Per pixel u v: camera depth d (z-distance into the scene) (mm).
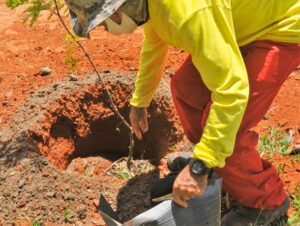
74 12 1905
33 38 4801
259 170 2350
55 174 2902
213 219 2180
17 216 2633
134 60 4312
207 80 1848
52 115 3402
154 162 3750
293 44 2100
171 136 3459
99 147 3896
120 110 3711
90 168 3592
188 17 1688
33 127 3184
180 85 2510
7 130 3236
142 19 1866
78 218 2697
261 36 2088
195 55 1791
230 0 1759
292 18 2027
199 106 2473
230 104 1813
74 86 3623
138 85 2645
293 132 3414
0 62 4320
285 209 2482
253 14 1943
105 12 1748
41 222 2635
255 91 2098
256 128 3479
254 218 2441
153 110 3572
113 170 3602
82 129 3633
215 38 1717
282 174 2965
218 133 1854
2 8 5547
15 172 2857
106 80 3678
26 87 3869
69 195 2783
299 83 3959
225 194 2811
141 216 2057
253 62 2102
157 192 2383
